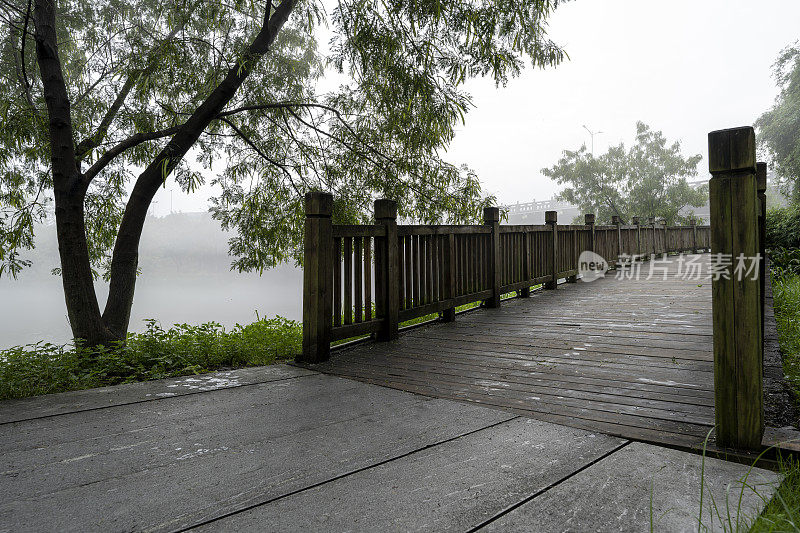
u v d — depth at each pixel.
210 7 4.74
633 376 2.78
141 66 4.81
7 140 4.57
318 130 5.87
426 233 4.56
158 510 1.33
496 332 4.32
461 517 1.28
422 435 1.93
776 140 17.39
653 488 1.45
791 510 1.26
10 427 2.05
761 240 2.67
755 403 1.64
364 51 4.59
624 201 22.33
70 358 3.36
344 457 1.71
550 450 1.75
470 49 4.47
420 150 5.59
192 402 2.44
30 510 1.33
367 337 4.08
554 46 4.52
